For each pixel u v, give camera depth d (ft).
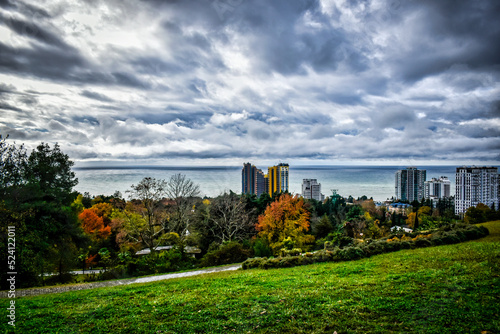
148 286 52.90
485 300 30.35
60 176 97.30
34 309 40.24
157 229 139.54
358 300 33.99
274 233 132.05
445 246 69.15
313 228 153.28
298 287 42.52
